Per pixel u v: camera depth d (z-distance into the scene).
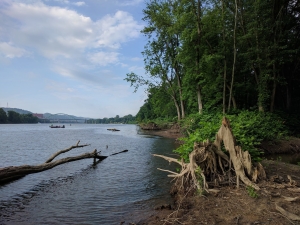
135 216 5.38
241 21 19.33
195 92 24.00
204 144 6.89
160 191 7.34
